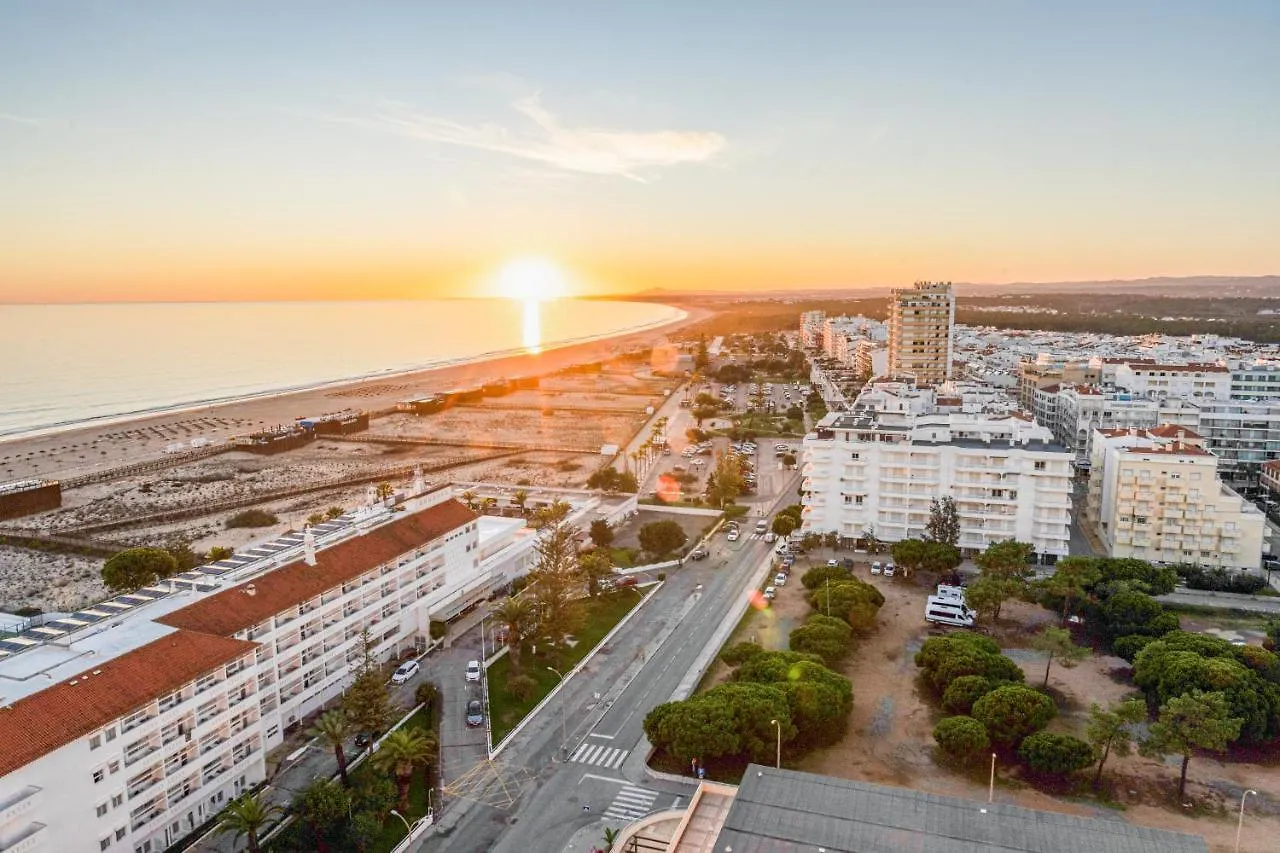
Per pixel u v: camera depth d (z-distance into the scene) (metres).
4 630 119.56
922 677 120.75
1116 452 168.50
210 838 87.75
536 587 133.88
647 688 120.44
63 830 74.88
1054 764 93.94
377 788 91.25
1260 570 163.00
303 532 133.50
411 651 132.00
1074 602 137.75
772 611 147.75
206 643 93.12
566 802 93.75
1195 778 97.56
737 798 80.62
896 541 176.12
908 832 75.00
